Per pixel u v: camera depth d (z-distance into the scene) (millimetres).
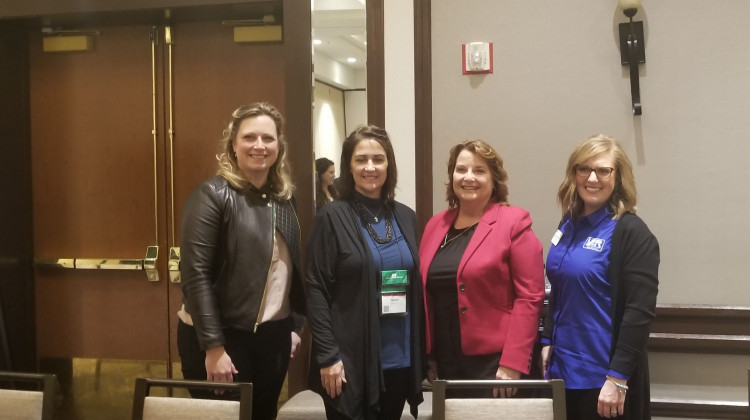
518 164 2686
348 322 1901
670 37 2555
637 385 1876
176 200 3127
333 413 1912
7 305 3135
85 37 3150
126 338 3203
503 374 1909
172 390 3170
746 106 2521
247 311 1947
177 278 3115
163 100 3117
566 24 2633
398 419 2000
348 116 2768
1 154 3104
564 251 2004
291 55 2775
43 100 3229
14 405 1797
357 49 2758
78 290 3238
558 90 2646
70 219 3230
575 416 1955
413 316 1968
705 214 2562
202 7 2863
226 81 3072
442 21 2717
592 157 1933
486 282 1943
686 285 2586
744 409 2506
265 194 2059
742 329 2535
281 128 2096
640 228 1881
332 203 1978
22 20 3057
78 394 3244
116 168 3180
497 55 2682
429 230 2137
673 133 2570
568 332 1952
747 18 2508
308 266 1947
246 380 2010
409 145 2748
